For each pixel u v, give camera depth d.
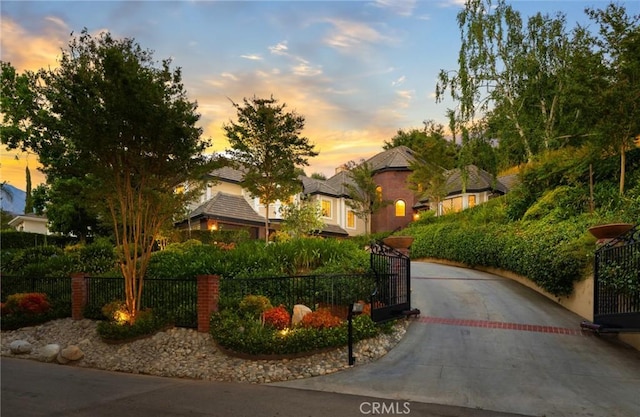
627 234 8.59
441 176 30.97
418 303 11.83
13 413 5.52
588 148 14.92
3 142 17.77
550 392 6.05
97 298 11.70
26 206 43.44
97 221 24.22
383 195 37.12
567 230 12.47
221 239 24.25
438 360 7.61
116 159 9.56
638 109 11.92
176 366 7.82
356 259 13.30
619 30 12.46
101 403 5.88
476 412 5.39
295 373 7.14
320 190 35.56
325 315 8.81
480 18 22.41
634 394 5.93
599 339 8.67
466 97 22.03
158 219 10.45
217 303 9.59
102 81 8.85
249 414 5.36
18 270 17.64
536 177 18.45
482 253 17.50
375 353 8.02
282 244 14.01
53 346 9.22
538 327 9.56
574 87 13.32
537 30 22.23
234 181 30.19
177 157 9.91
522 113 23.00
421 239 24.59
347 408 5.54
